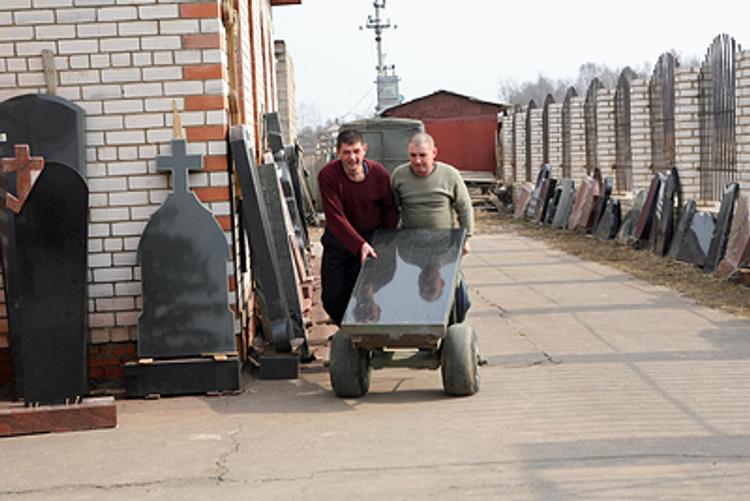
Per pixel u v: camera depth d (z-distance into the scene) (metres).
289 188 12.77
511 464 5.73
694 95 15.98
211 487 5.56
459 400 7.40
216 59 8.25
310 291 11.31
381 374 8.46
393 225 8.07
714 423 6.46
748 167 13.50
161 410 7.56
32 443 6.75
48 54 8.21
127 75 8.25
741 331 9.67
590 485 5.30
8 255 7.58
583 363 8.48
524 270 15.45
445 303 7.15
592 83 22.61
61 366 7.38
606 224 19.14
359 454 6.06
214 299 8.06
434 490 5.32
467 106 41.28
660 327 10.02
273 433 6.68
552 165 26.17
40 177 7.32
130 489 5.60
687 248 14.75
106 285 8.34
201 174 8.36
